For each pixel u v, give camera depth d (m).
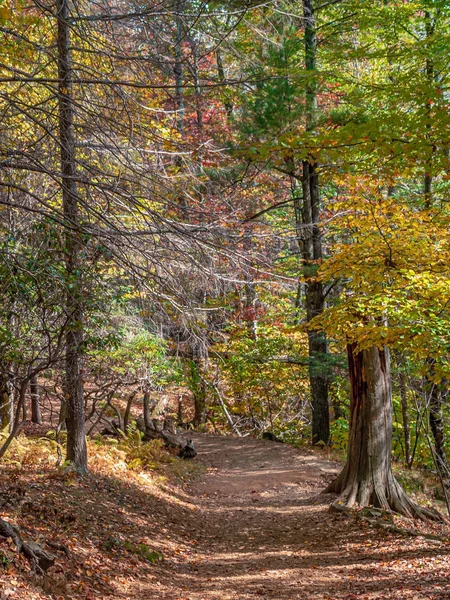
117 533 10.10
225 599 8.23
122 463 15.10
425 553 10.47
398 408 23.02
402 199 13.02
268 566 10.30
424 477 19.12
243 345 24.92
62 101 7.69
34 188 9.13
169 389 28.75
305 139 9.01
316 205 19.42
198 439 23.95
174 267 8.70
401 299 10.42
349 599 8.06
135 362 17.42
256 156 9.16
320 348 21.11
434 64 13.74
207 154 9.66
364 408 14.43
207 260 8.41
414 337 10.10
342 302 12.46
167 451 19.66
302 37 19.52
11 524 7.84
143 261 8.91
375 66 21.30
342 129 8.97
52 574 7.23
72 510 10.18
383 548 11.02
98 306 9.76
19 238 8.15
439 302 10.41
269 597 8.38
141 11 7.73
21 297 8.31
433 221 11.52
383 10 17.39
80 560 8.19
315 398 22.30
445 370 10.22
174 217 9.70
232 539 12.31
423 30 19.11
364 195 11.63
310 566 10.23
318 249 19.98
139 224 8.62
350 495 14.19
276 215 25.55
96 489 12.13
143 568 9.10
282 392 29.14
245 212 14.42
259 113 13.12
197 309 8.72
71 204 8.49
